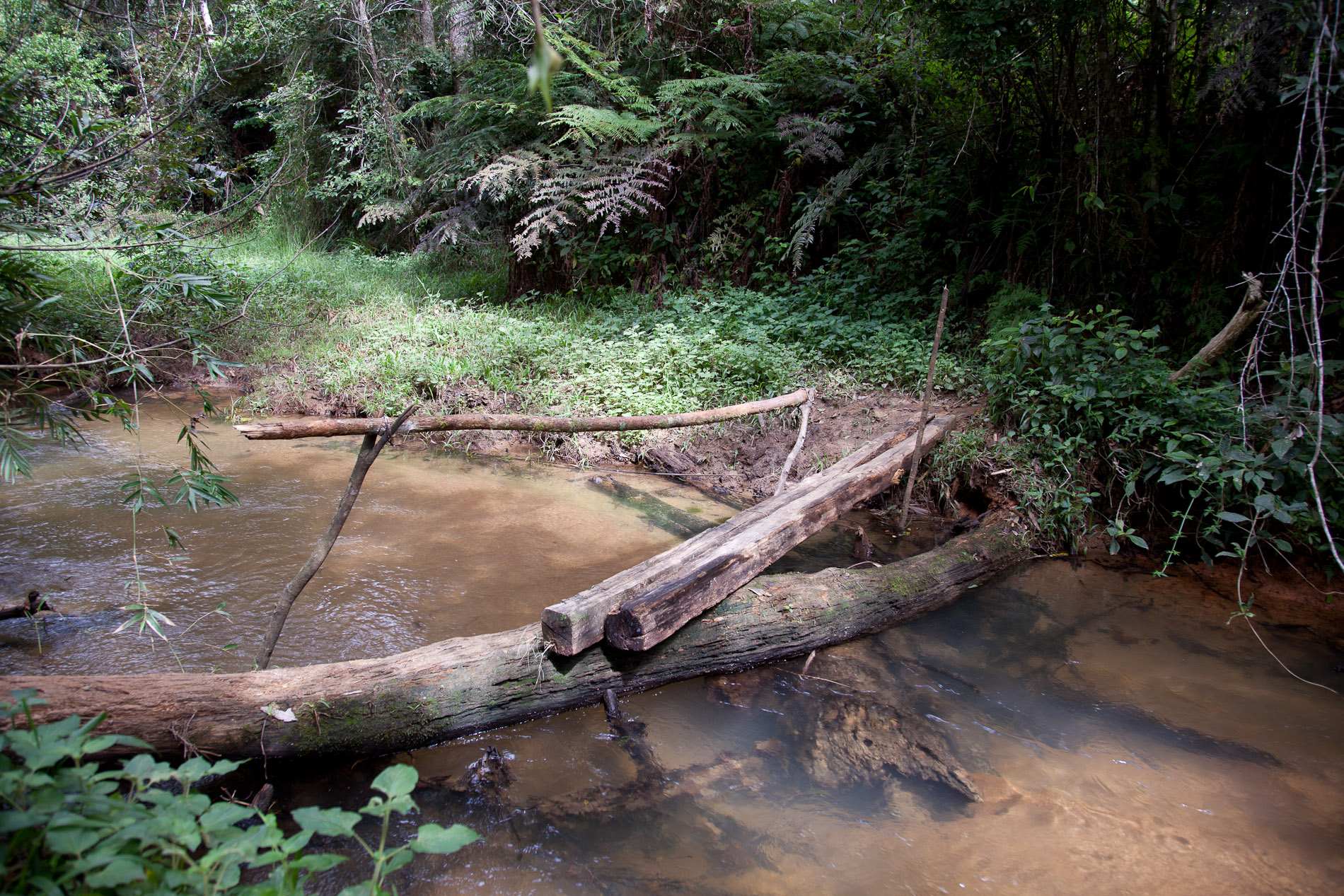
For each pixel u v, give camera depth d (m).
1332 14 3.81
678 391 6.39
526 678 2.78
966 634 3.67
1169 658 3.49
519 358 7.16
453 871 2.18
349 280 10.36
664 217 9.45
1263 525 4.06
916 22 6.69
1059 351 5.09
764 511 3.82
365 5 11.64
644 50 9.16
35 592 3.27
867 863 2.28
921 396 6.19
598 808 2.46
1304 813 2.53
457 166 9.76
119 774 1.53
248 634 3.23
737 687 3.15
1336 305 4.56
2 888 1.30
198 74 4.00
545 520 4.76
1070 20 5.47
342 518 2.88
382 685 2.57
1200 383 4.88
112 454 5.53
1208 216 5.41
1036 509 4.65
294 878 1.44
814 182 8.93
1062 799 2.57
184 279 3.26
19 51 4.70
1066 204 6.16
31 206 2.99
